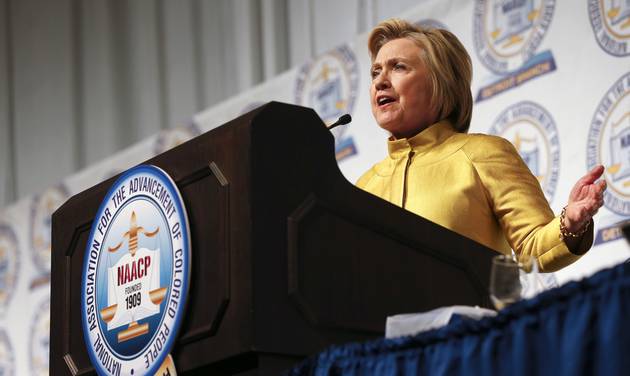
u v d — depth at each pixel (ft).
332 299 8.98
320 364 8.55
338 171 9.32
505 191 11.51
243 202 8.89
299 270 8.87
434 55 12.42
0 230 30.40
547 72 17.65
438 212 11.48
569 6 17.53
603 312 6.99
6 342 29.48
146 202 9.84
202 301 9.08
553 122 17.38
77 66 33.27
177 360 9.18
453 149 11.96
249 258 8.71
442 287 9.60
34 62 34.50
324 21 26.63
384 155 20.31
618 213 16.08
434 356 8.00
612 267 7.06
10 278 29.76
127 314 9.80
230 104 24.58
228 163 9.12
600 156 16.58
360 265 9.21
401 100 12.36
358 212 9.31
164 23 31.37
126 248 9.98
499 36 18.51
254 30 28.35
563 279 16.39
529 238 11.07
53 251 11.48
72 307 10.96
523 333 7.45
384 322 9.18
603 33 16.98
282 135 9.11
